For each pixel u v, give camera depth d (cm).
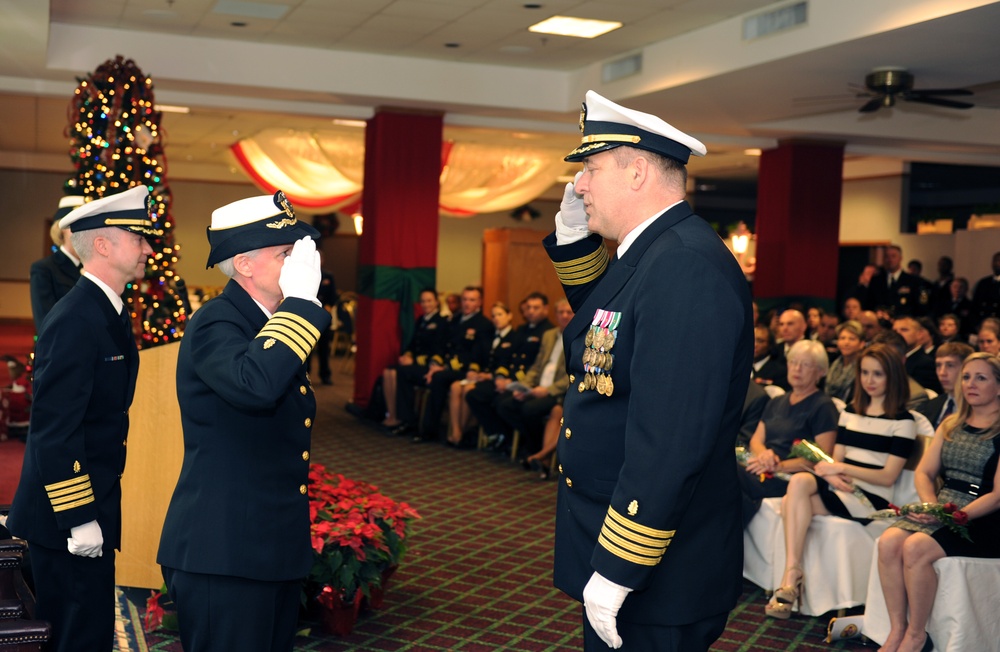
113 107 577
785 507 416
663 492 175
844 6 623
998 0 514
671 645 192
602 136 194
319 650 361
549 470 709
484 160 1257
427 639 376
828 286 1098
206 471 215
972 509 358
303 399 225
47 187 1684
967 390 376
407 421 873
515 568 478
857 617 383
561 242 224
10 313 1678
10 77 868
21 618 260
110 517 270
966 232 1408
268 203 221
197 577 212
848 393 612
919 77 738
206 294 1491
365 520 391
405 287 976
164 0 737
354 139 1272
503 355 818
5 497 568
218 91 918
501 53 893
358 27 809
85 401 256
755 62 705
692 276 180
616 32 793
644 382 179
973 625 347
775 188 1106
